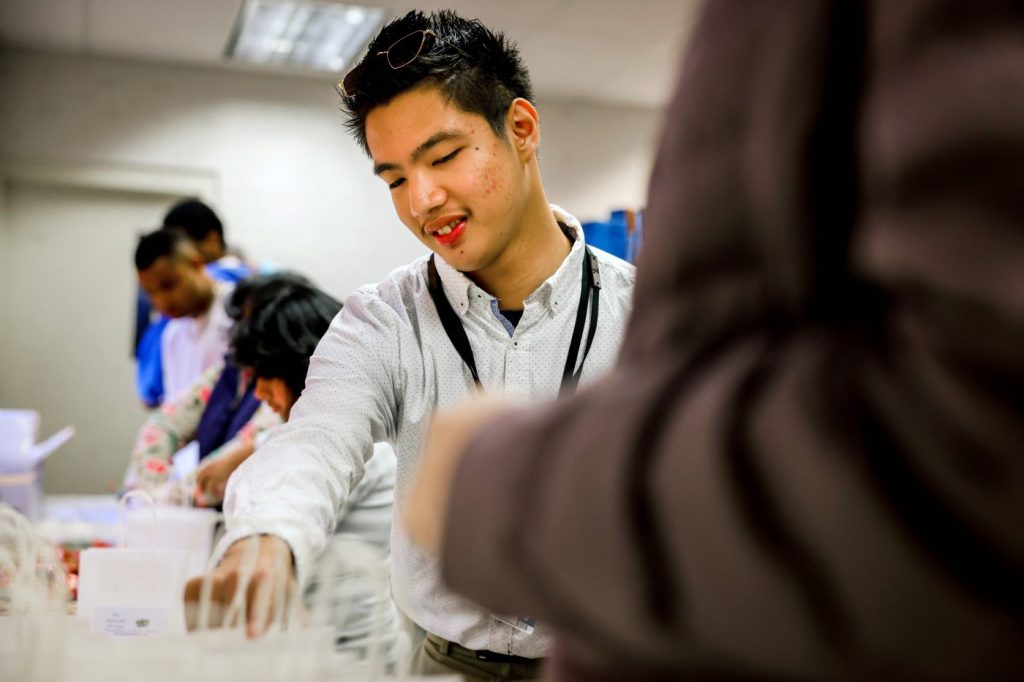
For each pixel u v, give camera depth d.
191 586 0.87
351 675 0.83
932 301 0.25
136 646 0.82
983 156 0.24
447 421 0.38
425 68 1.28
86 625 0.87
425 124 1.30
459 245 1.36
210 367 3.21
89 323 5.48
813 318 0.31
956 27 0.27
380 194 5.74
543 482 0.31
